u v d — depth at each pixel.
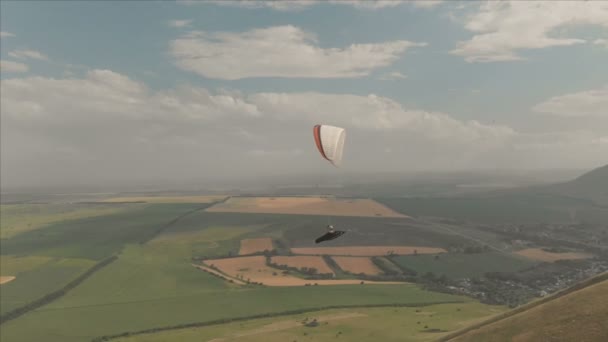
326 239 34.84
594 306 59.75
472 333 70.00
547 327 59.81
